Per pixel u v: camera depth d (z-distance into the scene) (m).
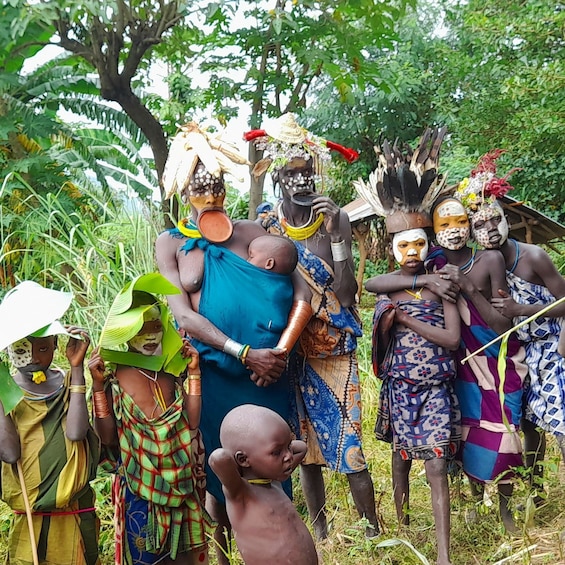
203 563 3.40
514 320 4.05
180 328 3.77
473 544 4.06
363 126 16.34
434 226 4.02
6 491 3.19
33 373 3.19
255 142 4.06
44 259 7.43
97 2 8.54
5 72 9.75
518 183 9.79
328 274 4.00
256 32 10.60
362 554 3.91
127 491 3.29
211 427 3.68
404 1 9.91
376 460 5.70
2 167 9.73
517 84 8.99
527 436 4.41
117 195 9.27
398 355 3.99
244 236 3.81
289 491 3.80
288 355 3.65
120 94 10.21
